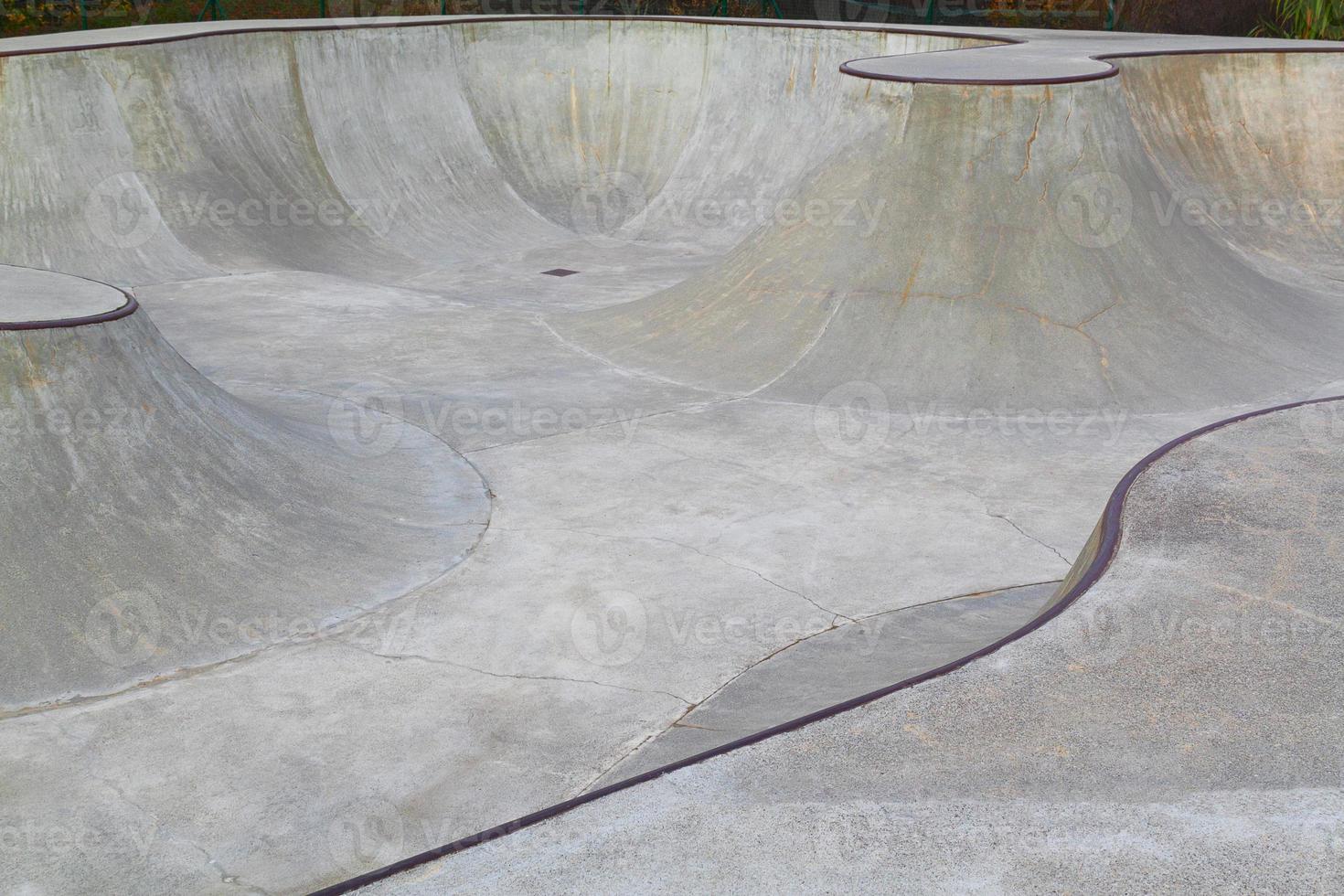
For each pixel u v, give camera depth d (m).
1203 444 4.45
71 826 4.04
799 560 6.17
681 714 4.77
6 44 12.45
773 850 2.40
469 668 5.12
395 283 12.90
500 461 7.48
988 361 8.54
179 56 13.07
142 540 5.42
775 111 15.78
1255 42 14.41
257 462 6.29
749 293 9.71
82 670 4.92
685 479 7.21
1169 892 2.25
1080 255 8.93
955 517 6.70
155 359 6.06
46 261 11.58
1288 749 2.67
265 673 5.04
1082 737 2.74
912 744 2.74
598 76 16.70
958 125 9.12
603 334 10.19
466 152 15.79
